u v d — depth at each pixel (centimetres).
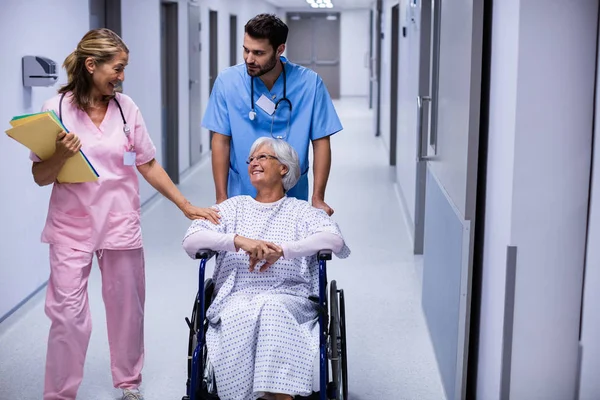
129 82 670
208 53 1091
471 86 269
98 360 357
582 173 235
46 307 290
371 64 1839
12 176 417
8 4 409
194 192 803
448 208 324
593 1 228
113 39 278
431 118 386
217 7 1140
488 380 271
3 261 403
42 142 263
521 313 244
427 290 408
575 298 243
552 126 234
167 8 846
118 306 305
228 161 312
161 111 818
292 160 272
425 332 396
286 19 2184
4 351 367
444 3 349
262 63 279
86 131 286
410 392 326
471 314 304
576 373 247
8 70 411
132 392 312
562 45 230
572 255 240
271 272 266
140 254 306
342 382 257
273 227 271
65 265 287
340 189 828
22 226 432
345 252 273
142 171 303
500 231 253
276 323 242
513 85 236
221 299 259
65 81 511
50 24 478
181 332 393
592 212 235
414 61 621
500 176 254
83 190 286
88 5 566
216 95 306
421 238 552
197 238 257
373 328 402
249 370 243
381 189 832
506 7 247
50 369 291
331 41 2211
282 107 302
